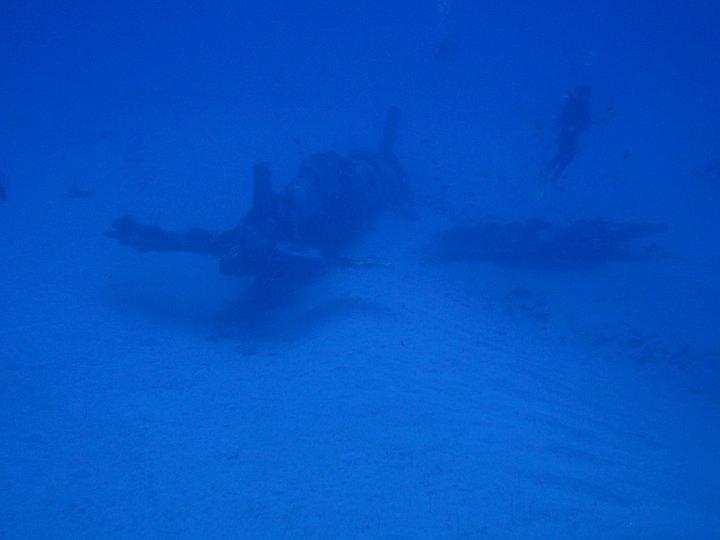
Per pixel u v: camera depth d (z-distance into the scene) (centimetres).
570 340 1218
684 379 1070
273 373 1002
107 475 735
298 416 866
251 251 1112
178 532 632
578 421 888
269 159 2439
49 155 2455
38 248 1555
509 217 1978
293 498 682
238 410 888
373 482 708
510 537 611
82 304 1249
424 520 638
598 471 751
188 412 881
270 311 1239
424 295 1345
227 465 753
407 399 909
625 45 10081
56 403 898
